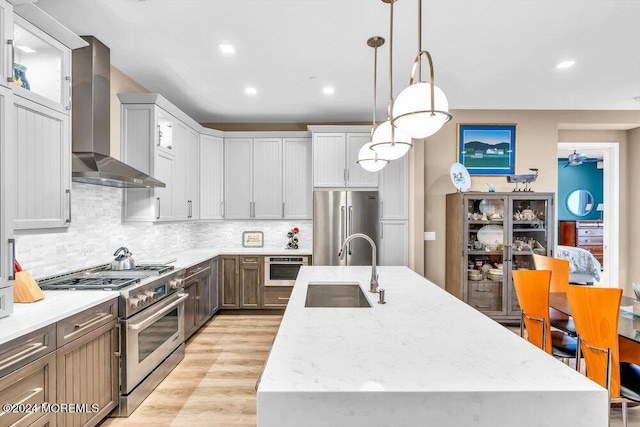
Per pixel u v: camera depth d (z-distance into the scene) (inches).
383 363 45.1
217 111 179.9
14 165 70.2
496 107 172.7
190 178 164.2
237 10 91.0
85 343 76.0
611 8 89.5
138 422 87.4
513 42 107.4
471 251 166.6
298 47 110.9
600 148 208.5
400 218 182.7
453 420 38.0
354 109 176.6
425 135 56.9
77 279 98.3
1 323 62.2
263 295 181.6
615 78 135.7
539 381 40.1
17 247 87.0
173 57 118.0
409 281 102.4
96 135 103.7
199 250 190.1
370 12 91.4
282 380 40.4
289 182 194.1
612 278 203.8
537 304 96.1
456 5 88.1
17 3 67.4
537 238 169.3
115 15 93.2
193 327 144.9
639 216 194.9
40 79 84.8
